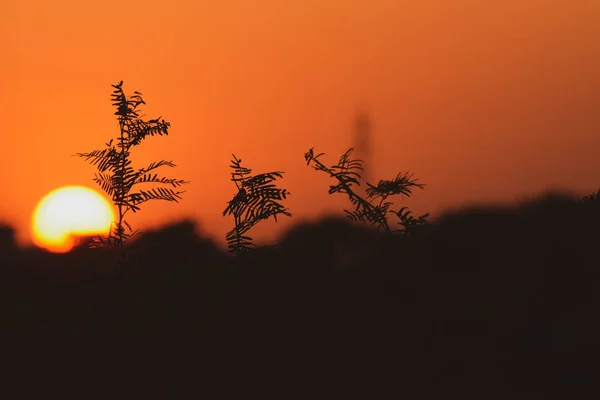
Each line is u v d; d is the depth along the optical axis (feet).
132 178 38.27
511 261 32.32
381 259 34.42
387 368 29.66
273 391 29.40
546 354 28.66
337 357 30.73
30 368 33.17
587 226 33.88
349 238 36.22
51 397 30.73
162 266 37.22
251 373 30.78
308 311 33.01
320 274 34.83
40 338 35.45
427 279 32.65
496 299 31.07
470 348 29.50
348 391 28.86
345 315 32.30
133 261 37.76
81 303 37.52
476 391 27.68
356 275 34.17
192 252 37.45
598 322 28.60
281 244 36.83
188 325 34.04
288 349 31.63
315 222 37.01
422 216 34.76
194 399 29.81
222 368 31.35
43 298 38.81
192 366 31.71
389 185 34.32
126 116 38.78
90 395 30.81
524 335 29.35
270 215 35.27
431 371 28.96
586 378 27.37
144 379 31.27
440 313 31.30
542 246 32.78
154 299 35.83
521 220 35.73
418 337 30.58
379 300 32.73
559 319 29.30
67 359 33.42
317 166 34.47
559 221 35.09
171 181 38.27
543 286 30.81
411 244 34.47
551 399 26.96
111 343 34.17
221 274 36.17
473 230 34.81
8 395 31.09
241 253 36.29
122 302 36.19
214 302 34.88
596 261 31.32
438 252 33.83
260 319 33.32
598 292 29.91
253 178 35.68
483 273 32.30
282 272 35.35
